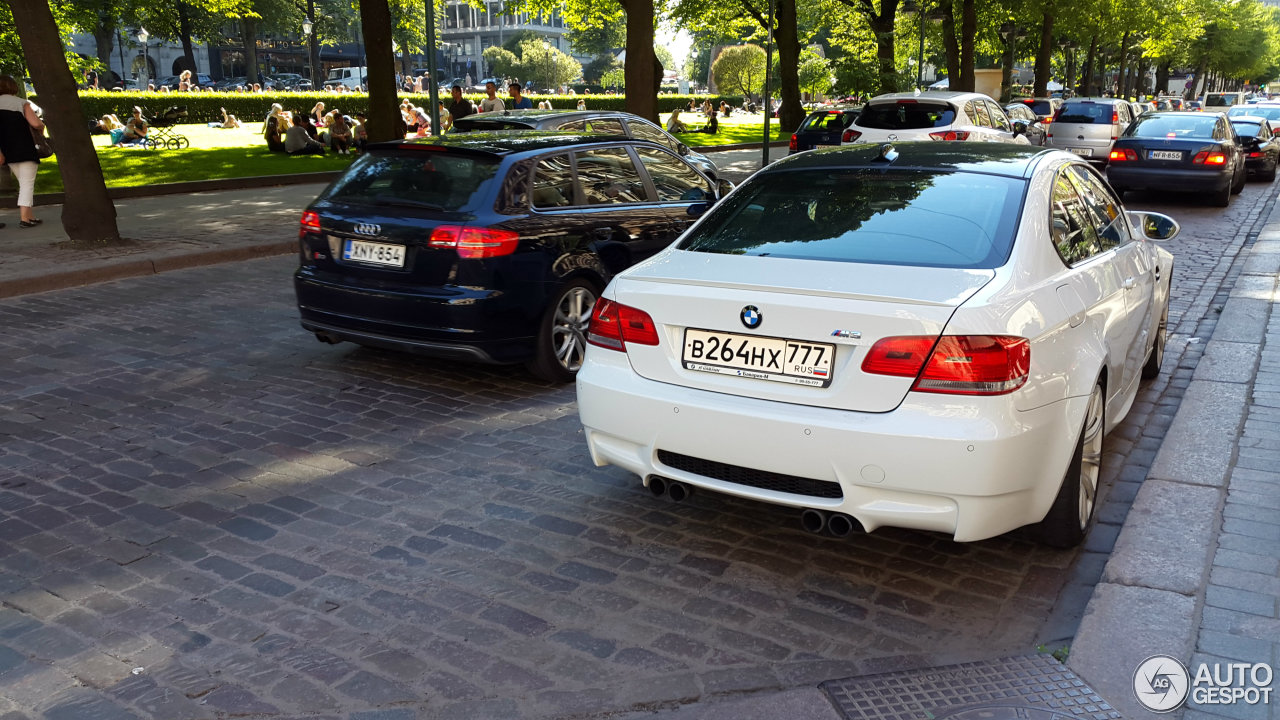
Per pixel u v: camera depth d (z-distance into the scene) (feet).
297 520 14.23
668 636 11.10
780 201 14.19
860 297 11.15
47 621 11.41
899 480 10.89
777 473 11.54
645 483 12.82
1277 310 25.18
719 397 11.86
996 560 12.92
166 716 9.62
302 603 11.86
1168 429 16.44
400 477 15.85
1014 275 11.73
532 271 19.88
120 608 11.72
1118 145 54.39
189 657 10.68
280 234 39.78
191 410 19.13
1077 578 12.43
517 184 20.21
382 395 20.22
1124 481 15.35
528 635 11.13
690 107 184.03
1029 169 14.01
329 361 22.75
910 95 50.65
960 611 11.65
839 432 11.02
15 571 12.64
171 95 130.11
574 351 21.25
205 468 16.21
